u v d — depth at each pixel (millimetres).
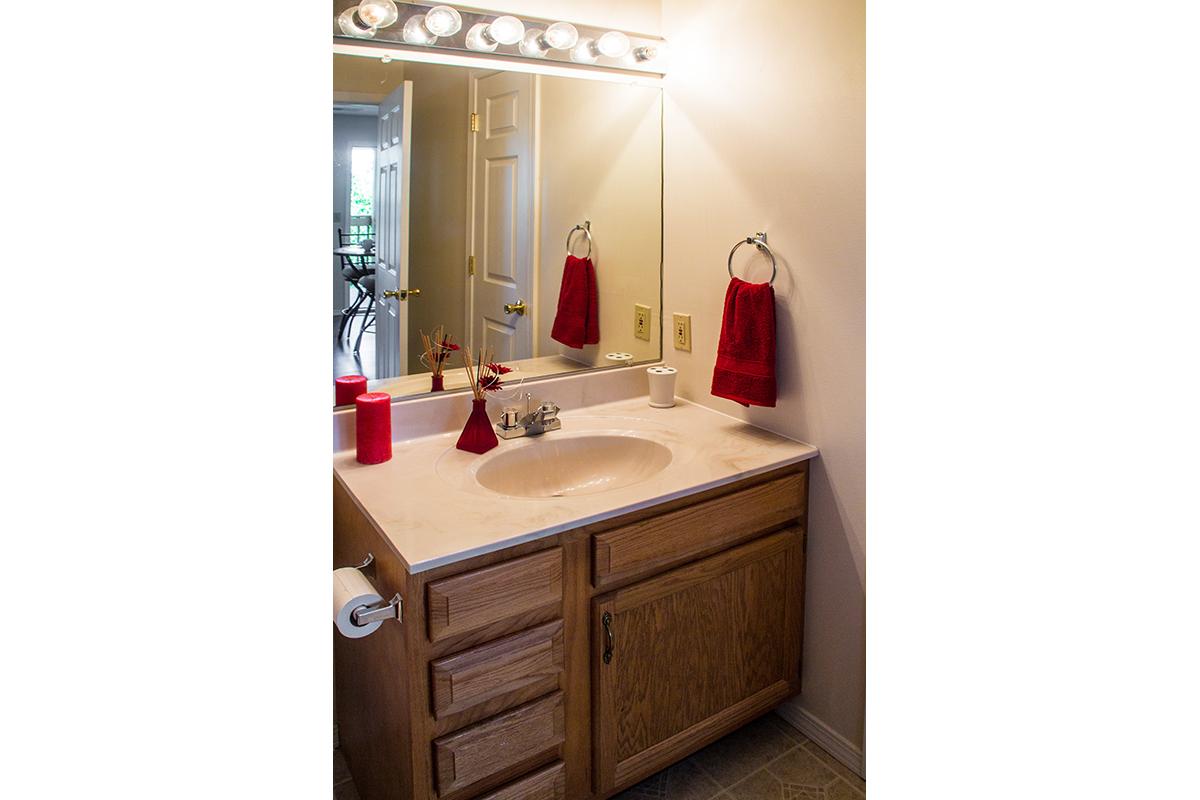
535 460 1873
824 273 1780
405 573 1317
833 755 1940
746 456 1805
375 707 1571
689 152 2094
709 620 1756
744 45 1886
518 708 1490
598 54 1992
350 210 1821
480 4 1885
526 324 2072
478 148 1933
